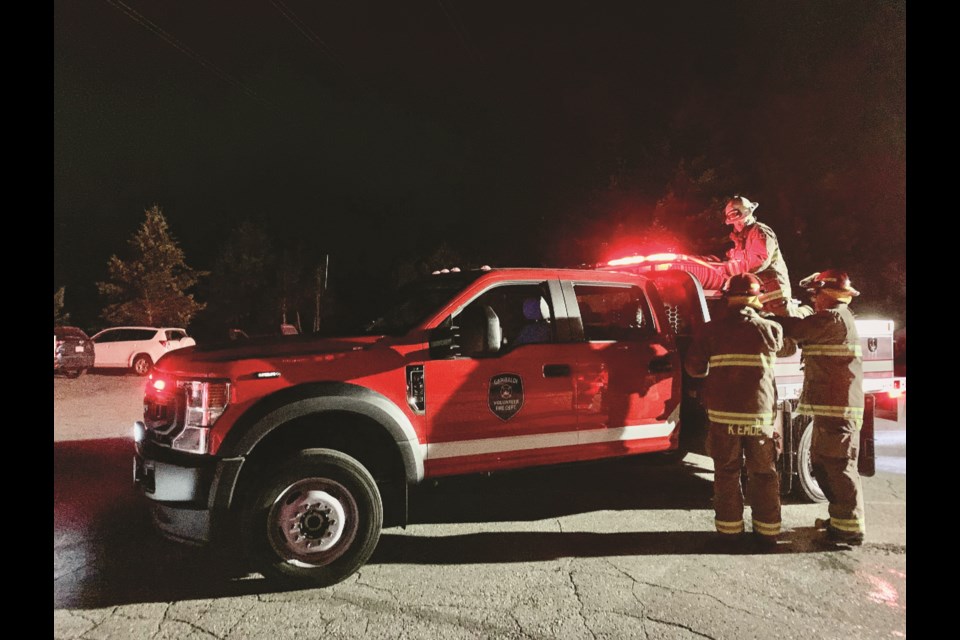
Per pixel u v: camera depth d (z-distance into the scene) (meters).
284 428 3.63
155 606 3.22
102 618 3.09
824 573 3.66
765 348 4.00
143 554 3.91
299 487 3.42
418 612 3.16
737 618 3.10
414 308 4.35
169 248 27.11
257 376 3.39
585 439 4.31
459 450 3.88
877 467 6.36
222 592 3.39
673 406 4.71
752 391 4.00
